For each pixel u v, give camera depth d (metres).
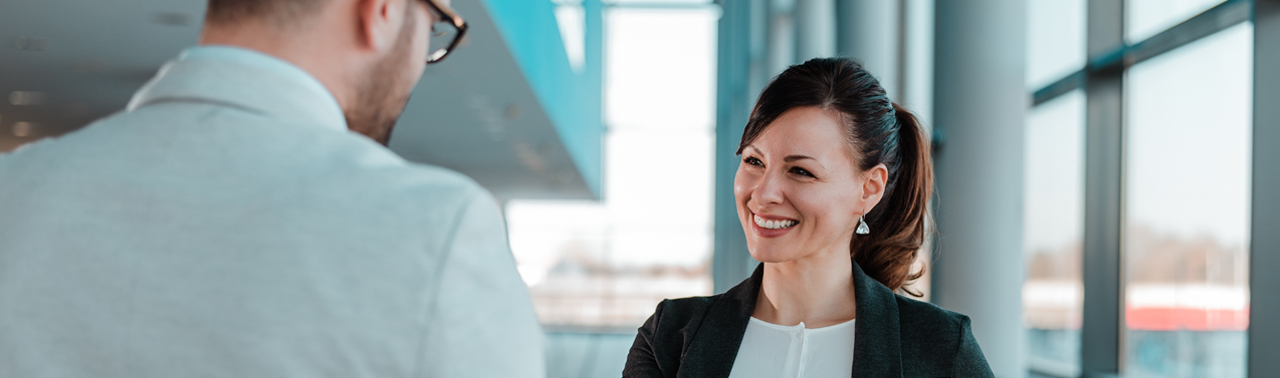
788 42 12.52
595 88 17.53
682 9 19.31
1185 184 4.77
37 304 0.68
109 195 0.70
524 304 0.75
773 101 1.21
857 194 1.24
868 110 1.22
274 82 0.75
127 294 0.67
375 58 0.81
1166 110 4.96
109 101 9.15
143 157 0.71
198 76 0.75
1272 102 3.18
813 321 1.28
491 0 5.55
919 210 1.35
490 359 0.70
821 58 1.25
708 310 1.31
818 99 1.19
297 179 0.70
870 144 1.22
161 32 6.22
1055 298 5.97
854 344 1.23
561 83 11.34
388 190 0.71
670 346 1.32
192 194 0.69
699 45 19.59
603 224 22.05
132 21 5.92
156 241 0.68
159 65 7.34
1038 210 6.22
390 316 0.67
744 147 1.25
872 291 1.26
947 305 4.29
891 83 6.25
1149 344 5.14
